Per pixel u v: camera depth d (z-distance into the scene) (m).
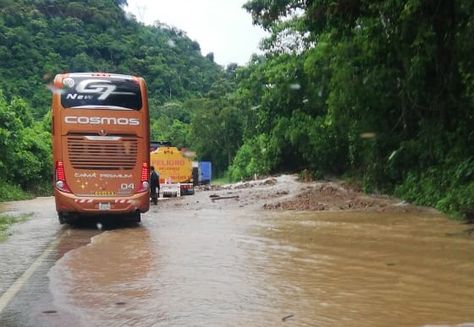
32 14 71.62
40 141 45.19
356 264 8.58
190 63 103.75
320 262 8.78
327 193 22.20
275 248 10.27
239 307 6.10
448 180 16.91
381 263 8.63
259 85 42.56
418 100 18.44
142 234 12.75
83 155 14.57
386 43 17.67
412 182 19.09
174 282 7.40
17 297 6.77
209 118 77.88
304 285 7.17
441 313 5.77
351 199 20.27
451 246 10.15
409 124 20.16
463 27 14.71
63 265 8.83
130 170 14.83
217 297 6.55
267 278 7.62
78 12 81.25
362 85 19.69
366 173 22.69
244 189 27.89
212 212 18.19
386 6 15.15
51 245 11.55
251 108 40.31
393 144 20.98
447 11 15.22
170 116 84.50
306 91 31.39
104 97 14.73
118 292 6.88
